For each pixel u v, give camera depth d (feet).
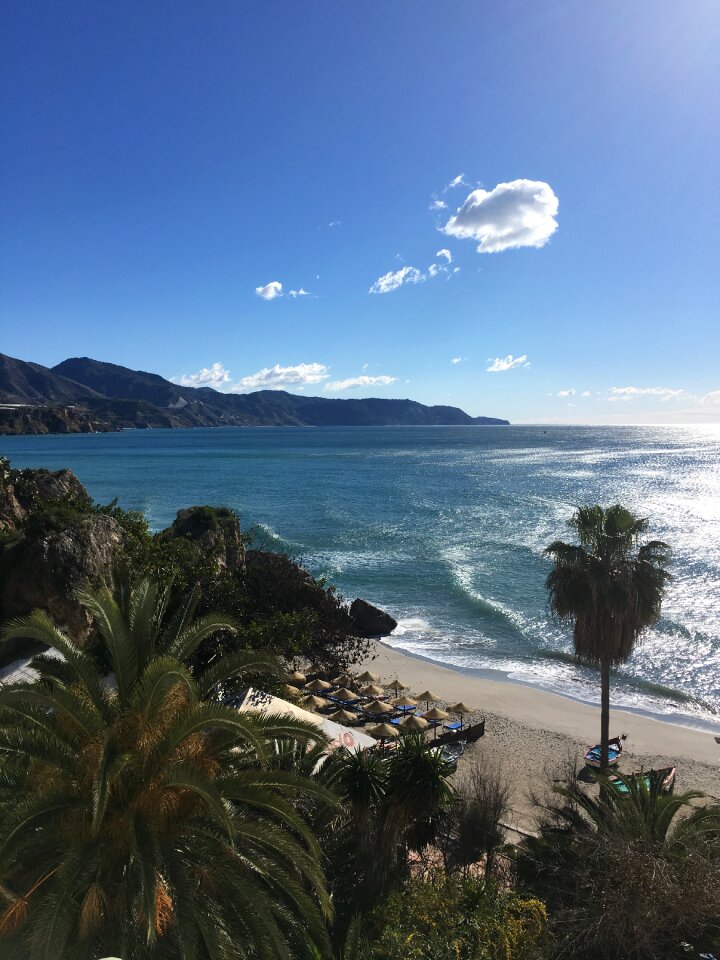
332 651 112.78
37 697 30.48
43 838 28.58
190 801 31.58
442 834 48.34
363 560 189.78
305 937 33.73
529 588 163.12
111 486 372.99
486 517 265.75
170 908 28.84
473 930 34.04
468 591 157.28
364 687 93.09
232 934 30.42
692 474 452.76
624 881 35.81
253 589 110.93
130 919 27.76
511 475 454.40
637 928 33.30
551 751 81.41
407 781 40.96
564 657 119.96
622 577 68.54
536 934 34.12
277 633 90.63
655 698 101.76
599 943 34.50
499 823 55.98
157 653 40.96
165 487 370.53
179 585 78.89
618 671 111.86
